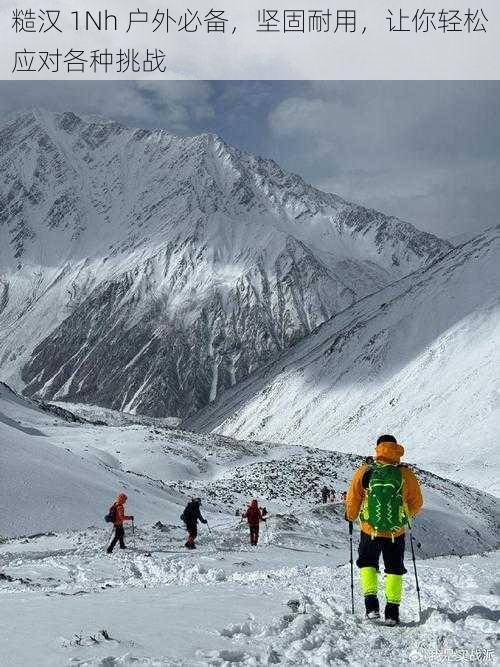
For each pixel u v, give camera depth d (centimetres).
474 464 11475
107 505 3588
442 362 16362
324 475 6525
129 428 9006
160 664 479
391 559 671
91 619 621
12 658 483
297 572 1263
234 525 3356
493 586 923
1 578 1230
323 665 516
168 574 1360
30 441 4275
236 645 566
